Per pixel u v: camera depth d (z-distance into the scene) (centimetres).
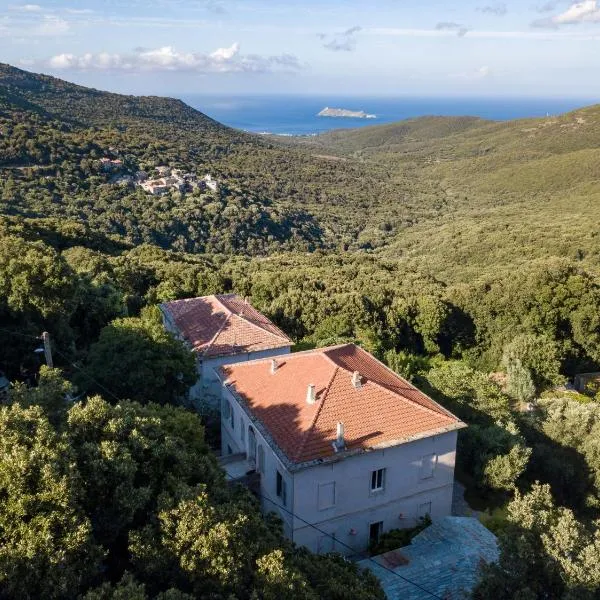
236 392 2486
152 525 1190
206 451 1992
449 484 2244
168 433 1577
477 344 5172
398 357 3772
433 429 2138
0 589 955
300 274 5725
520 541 1290
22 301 2842
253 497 1611
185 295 5138
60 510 1055
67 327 3122
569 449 2641
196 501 1212
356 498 2041
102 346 2522
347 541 2066
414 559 1955
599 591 1169
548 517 1368
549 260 5372
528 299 4859
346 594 1200
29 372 2933
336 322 4588
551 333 4762
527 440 2784
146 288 5209
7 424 1198
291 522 1950
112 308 3812
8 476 1061
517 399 3791
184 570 1106
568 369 4812
